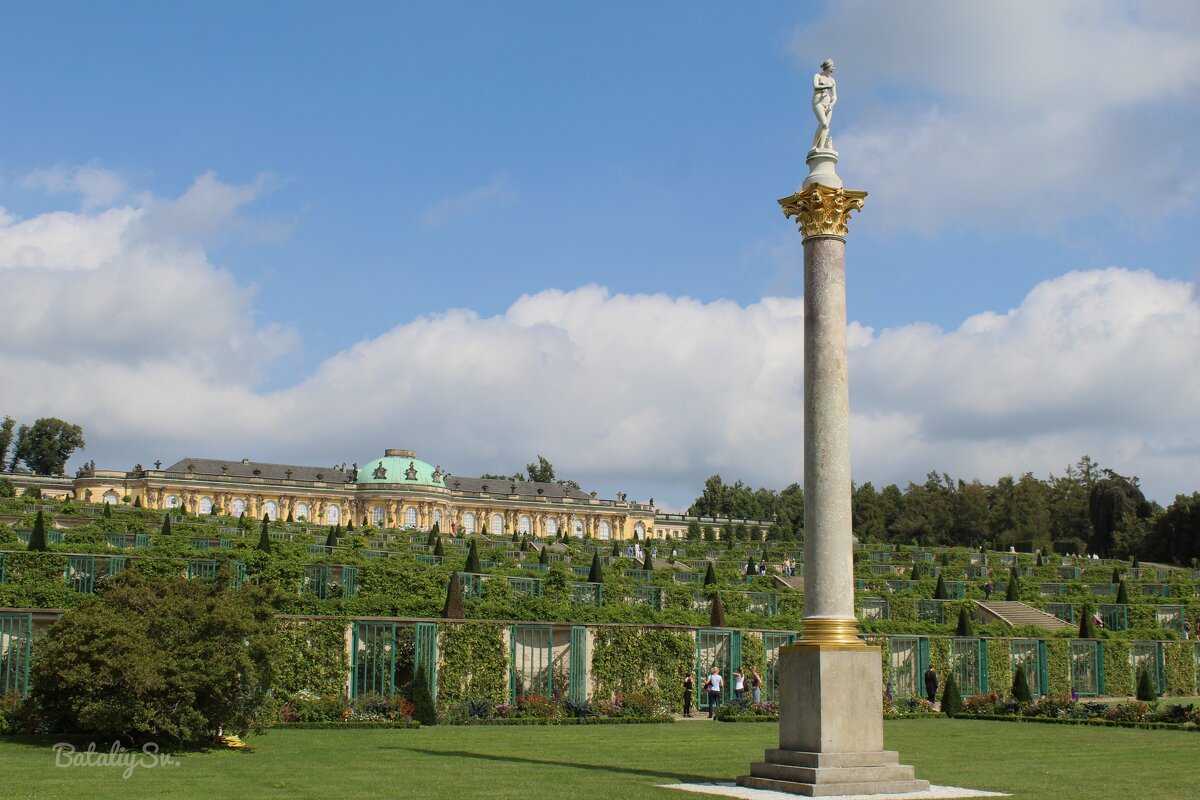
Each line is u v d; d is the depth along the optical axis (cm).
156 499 19612
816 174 2816
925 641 6400
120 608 3256
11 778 2588
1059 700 5541
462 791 2470
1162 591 10900
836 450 2684
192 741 3288
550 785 2589
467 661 4856
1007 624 7475
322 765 2962
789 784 2519
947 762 3438
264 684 3406
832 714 2561
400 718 4319
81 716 3102
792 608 7681
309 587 6056
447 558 8488
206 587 3412
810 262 2769
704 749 3631
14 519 9262
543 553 9881
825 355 2714
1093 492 18512
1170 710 5138
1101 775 3081
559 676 5231
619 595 6988
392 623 4706
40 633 3969
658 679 5431
